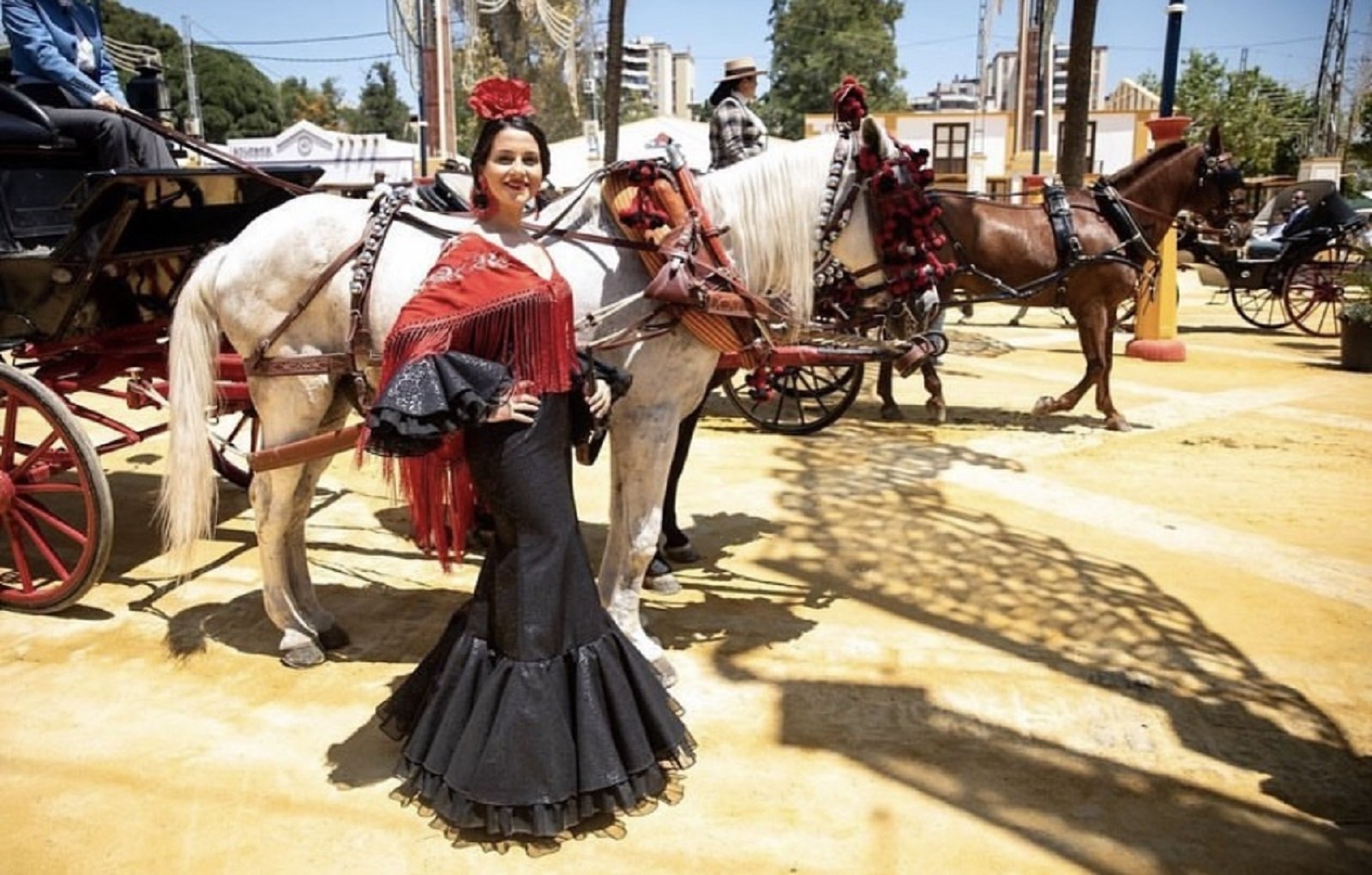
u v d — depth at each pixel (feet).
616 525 12.11
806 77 158.92
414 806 9.95
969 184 97.40
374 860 9.18
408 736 10.31
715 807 9.98
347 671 12.67
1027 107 92.48
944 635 13.87
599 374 9.95
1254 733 11.44
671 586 15.23
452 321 8.86
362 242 11.69
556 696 9.21
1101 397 25.61
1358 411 27.84
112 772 10.45
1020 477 21.36
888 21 163.73
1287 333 44.60
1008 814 9.93
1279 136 125.80
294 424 12.18
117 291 14.94
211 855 9.23
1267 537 17.74
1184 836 9.61
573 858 9.23
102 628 13.83
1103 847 9.46
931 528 18.15
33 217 14.32
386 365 9.10
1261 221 51.88
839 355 14.43
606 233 11.72
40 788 10.19
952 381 32.63
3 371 13.32
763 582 15.67
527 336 8.98
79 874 8.96
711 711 11.77
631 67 287.48
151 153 16.31
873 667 12.89
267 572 12.69
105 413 26.81
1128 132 101.71
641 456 11.79
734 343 11.76
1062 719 11.70
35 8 15.67
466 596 15.02
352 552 16.81
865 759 10.82
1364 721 11.72
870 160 12.51
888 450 23.49
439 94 76.13
